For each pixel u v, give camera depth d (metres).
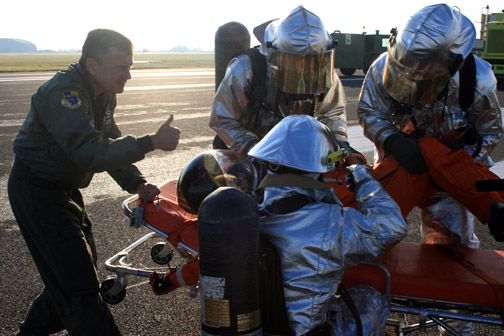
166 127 1.95
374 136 2.46
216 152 2.27
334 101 2.75
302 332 1.67
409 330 2.51
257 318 1.58
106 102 2.26
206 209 1.52
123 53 2.07
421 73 2.17
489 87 2.33
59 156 2.07
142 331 2.81
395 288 1.94
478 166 2.27
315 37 2.27
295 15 2.32
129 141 1.93
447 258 2.11
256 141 2.52
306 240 1.63
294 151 1.72
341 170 2.41
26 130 2.07
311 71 2.30
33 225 2.12
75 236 2.16
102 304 2.19
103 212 4.63
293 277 1.64
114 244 3.96
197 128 8.60
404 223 1.84
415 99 2.27
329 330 1.74
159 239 4.06
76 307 2.12
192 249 2.23
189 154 6.62
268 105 2.50
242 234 1.49
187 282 2.10
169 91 16.34
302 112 2.46
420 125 2.43
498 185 2.01
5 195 5.04
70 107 1.94
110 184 5.49
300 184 1.71
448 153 2.20
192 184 2.16
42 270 2.17
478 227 4.41
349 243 1.70
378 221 1.79
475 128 2.37
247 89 2.49
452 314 1.91
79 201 2.37
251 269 1.54
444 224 2.55
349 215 1.74
